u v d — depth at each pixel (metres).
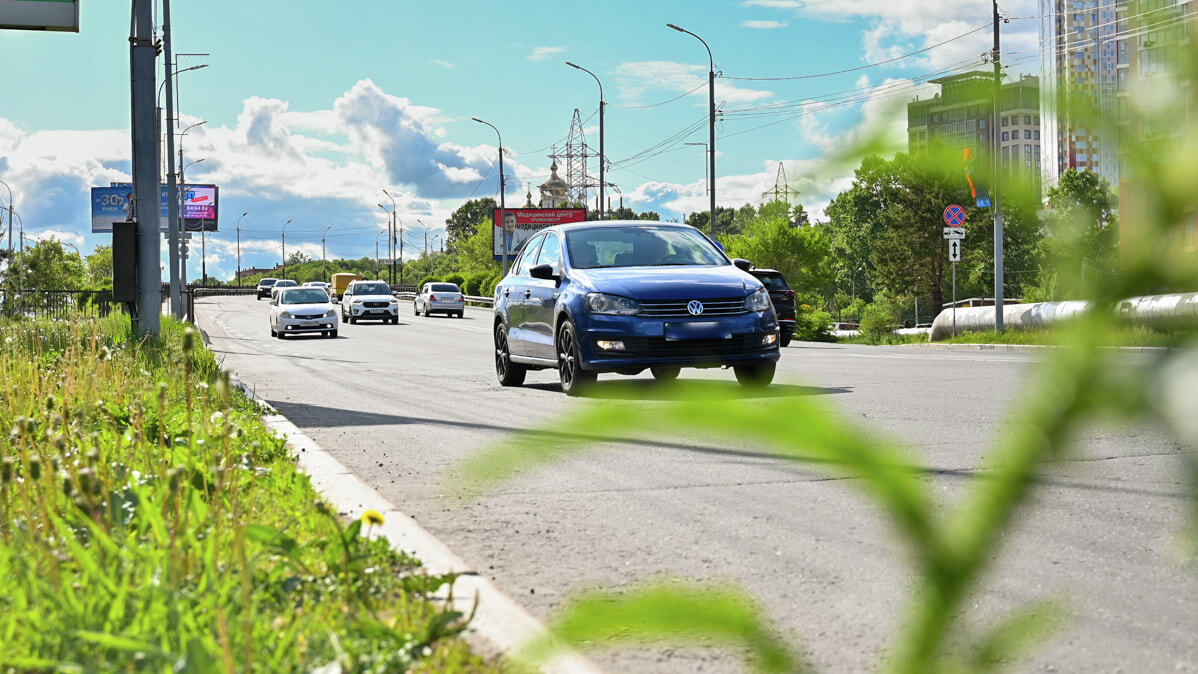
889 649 3.32
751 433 0.66
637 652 3.28
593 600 0.73
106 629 2.61
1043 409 0.60
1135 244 0.55
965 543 0.65
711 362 11.22
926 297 73.62
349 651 2.79
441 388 13.26
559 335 11.85
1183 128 0.54
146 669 2.41
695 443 7.73
